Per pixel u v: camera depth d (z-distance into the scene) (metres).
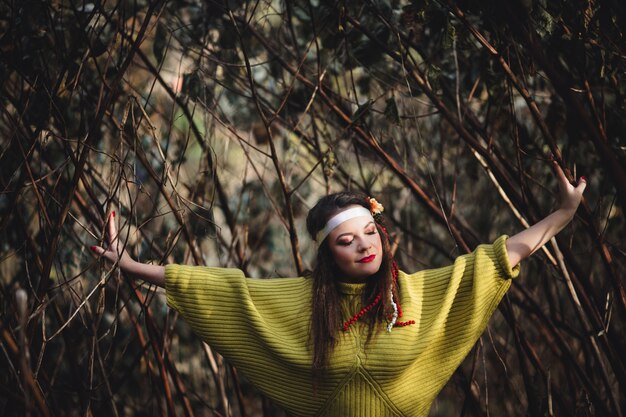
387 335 2.01
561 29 2.17
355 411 2.02
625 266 3.08
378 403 2.01
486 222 3.56
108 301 3.09
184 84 2.62
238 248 2.84
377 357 1.99
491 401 3.72
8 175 2.54
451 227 2.33
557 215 2.03
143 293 3.28
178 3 2.88
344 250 1.98
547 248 2.44
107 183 2.61
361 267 1.97
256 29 2.92
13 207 2.27
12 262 3.12
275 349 2.04
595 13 2.07
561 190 2.03
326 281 2.03
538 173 3.12
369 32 2.43
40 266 2.27
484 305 2.03
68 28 2.56
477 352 2.31
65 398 3.14
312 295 2.05
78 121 2.73
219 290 2.12
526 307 2.70
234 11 2.78
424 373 2.07
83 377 3.04
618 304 2.19
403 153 2.85
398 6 2.68
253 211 3.54
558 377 3.42
